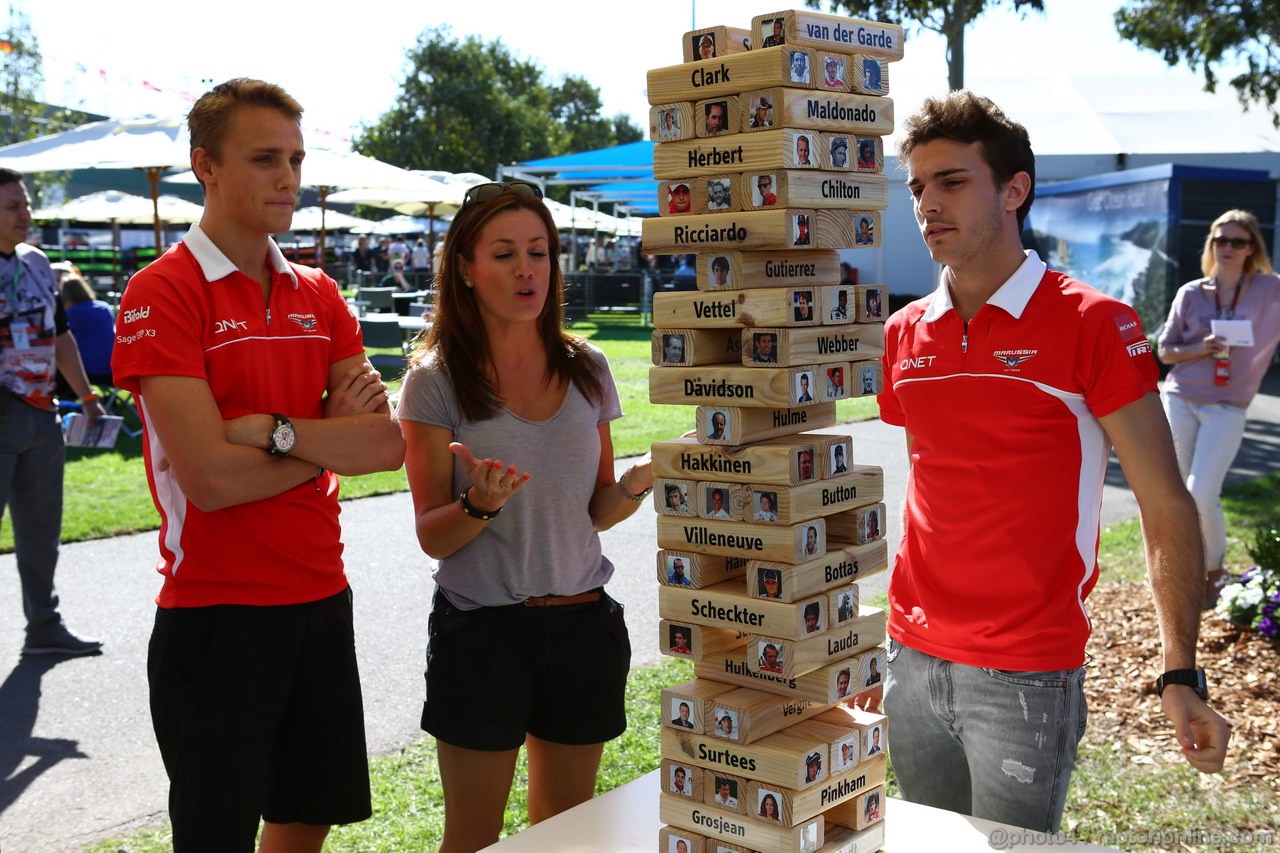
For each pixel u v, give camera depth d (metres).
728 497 1.78
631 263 32.53
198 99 2.33
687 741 1.83
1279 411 12.68
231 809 2.34
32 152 10.99
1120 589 5.68
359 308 18.45
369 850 3.38
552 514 2.54
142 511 7.66
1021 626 2.16
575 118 65.38
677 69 1.77
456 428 2.54
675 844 1.86
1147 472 2.03
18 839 3.46
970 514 2.21
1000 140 2.08
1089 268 15.99
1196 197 14.15
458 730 2.49
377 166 12.90
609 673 2.61
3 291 4.74
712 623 1.83
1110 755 3.96
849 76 1.77
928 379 2.25
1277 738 4.03
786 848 1.73
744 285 1.75
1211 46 13.09
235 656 2.32
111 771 3.96
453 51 42.75
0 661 5.00
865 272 22.91
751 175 1.72
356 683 2.55
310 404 2.49
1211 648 4.89
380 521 7.55
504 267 2.44
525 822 3.55
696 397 1.80
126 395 11.10
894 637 2.40
